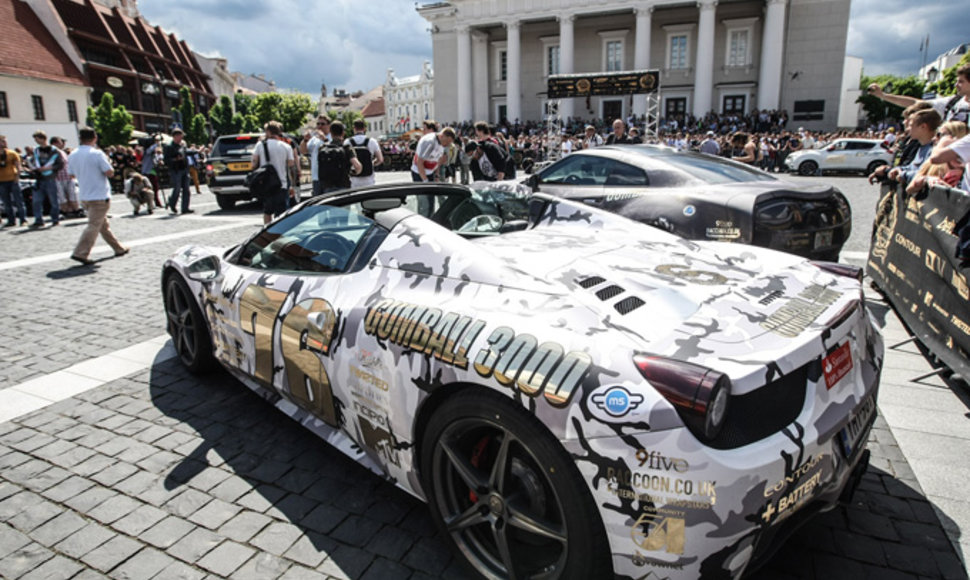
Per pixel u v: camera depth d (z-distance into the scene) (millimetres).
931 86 49969
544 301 1795
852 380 1809
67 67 42875
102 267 6855
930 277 3613
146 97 51250
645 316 1720
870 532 2072
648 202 5027
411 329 1899
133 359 3914
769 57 33844
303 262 2605
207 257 3029
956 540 2020
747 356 1541
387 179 22406
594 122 36094
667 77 38500
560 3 37031
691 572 1415
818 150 21094
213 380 3547
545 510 1656
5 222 11164
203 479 2504
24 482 2496
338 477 2512
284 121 77125
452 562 1992
